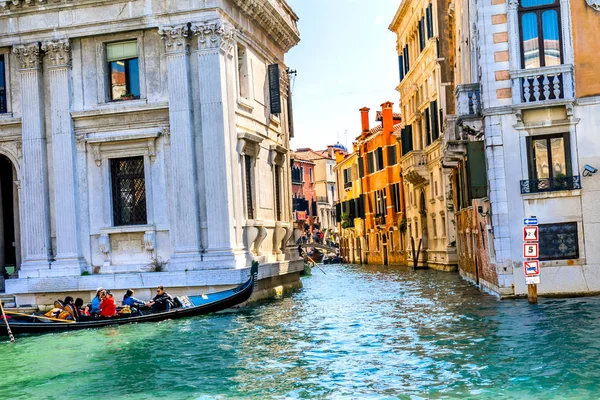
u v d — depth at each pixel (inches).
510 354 514.9
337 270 2006.6
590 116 773.3
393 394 431.2
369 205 2393.0
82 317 780.6
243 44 992.2
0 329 747.4
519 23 789.2
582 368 462.3
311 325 728.3
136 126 910.4
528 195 782.5
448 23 1406.3
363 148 2412.6
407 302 901.2
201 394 456.4
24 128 927.0
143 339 675.4
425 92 1649.9
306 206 3063.5
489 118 791.7
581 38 776.3
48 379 522.0
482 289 970.1
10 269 934.4
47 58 927.7
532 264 732.7
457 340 584.4
